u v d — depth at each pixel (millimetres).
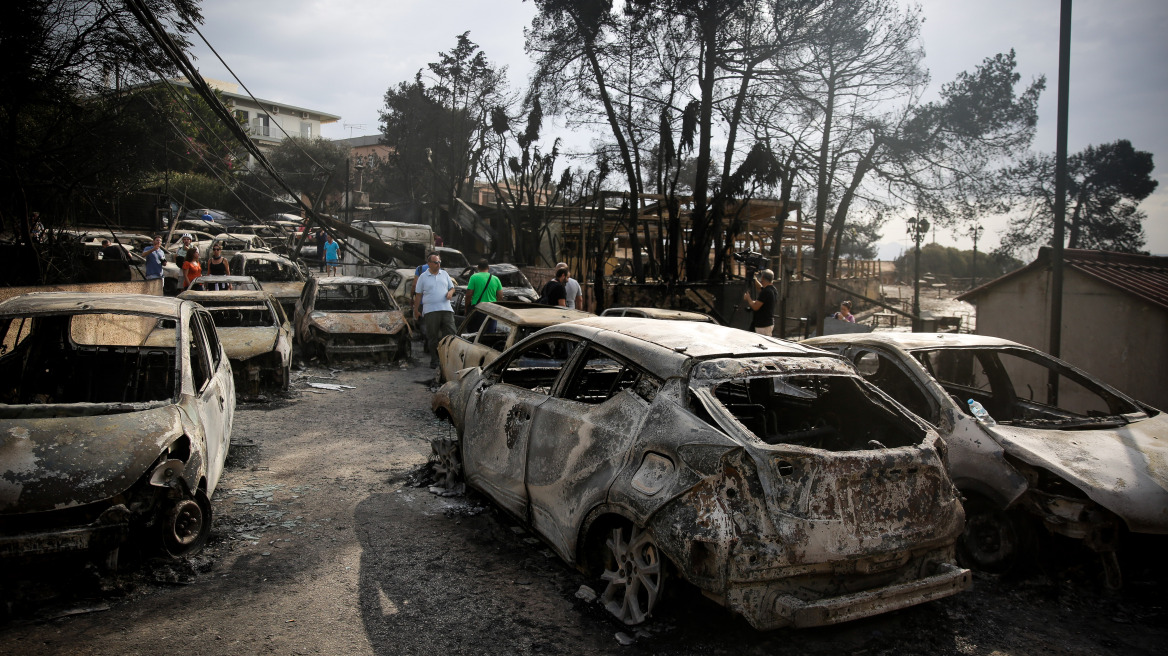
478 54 33719
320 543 4391
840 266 32875
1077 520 3932
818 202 19328
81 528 3426
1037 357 5254
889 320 25688
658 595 3311
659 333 4035
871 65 19359
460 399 5297
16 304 4711
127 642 3150
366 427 7605
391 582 3891
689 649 3277
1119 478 3918
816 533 3000
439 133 34812
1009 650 3453
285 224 35219
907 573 3326
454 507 5086
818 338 5824
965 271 60750
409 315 15773
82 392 5547
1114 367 7746
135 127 12117
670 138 17391
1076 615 3848
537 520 4145
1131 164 34531
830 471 3086
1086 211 35531
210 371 5148
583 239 21000
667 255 18422
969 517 4422
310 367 11188
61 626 3262
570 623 3502
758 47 16969
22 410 3824
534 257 24328
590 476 3641
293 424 7570
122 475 3572
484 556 4285
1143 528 3734
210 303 9469
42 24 10016
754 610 2963
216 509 4891
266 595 3674
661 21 17250
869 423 4129
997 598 4016
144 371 5660
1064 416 5312
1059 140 6844
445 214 32812
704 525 2951
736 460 3008
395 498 5293
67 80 10688
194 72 9609
